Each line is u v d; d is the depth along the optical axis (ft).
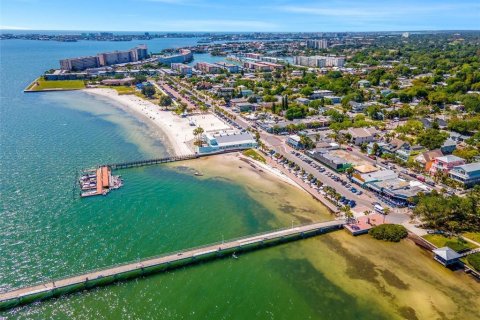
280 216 431.02
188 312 284.61
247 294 305.12
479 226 392.06
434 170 524.11
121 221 412.98
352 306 291.17
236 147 655.35
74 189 490.08
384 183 482.69
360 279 322.34
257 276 327.47
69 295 299.99
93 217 419.74
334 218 425.28
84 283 310.45
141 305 291.17
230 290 309.83
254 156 619.26
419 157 558.56
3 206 437.58
